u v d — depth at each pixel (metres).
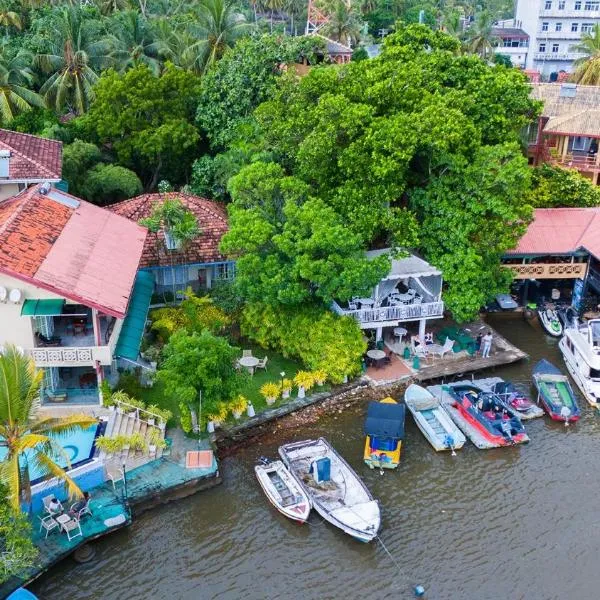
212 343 33.47
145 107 52.62
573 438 36.84
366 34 102.31
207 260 44.78
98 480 30.86
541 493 32.81
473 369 41.94
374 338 43.75
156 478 31.53
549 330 46.88
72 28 59.06
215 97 54.06
